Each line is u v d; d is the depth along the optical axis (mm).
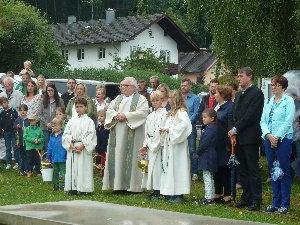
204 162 12281
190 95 15469
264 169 17094
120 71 46406
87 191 13734
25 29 46938
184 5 20188
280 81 11344
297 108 14594
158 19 62469
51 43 49969
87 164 13750
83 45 64438
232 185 12547
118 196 13516
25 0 78125
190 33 74188
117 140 13992
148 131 13164
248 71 11805
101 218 8438
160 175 12922
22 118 16812
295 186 14812
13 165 18391
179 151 12562
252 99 11742
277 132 11273
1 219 8977
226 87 12727
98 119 15977
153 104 13148
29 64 20375
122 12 78812
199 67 73875
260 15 17031
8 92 18531
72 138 13719
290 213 11438
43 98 16625
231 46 20359
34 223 8508
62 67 50125
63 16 80000
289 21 16922
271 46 17328
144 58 52594
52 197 13281
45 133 16578
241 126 11734
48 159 14703
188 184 12562
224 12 19344
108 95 25328
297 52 17000
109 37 61969
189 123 12531
